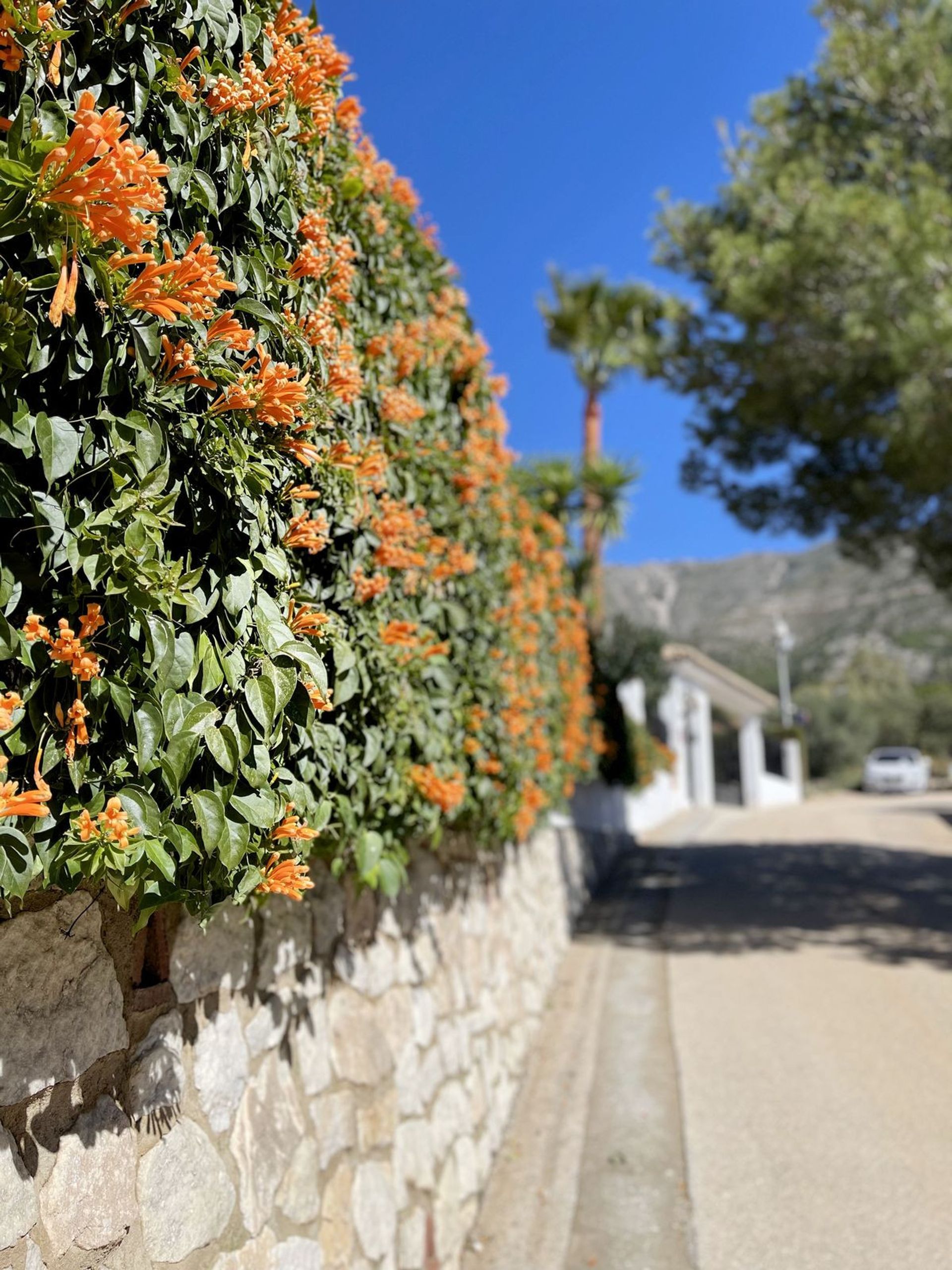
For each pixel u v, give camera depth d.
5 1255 1.41
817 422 9.74
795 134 9.77
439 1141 3.42
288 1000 2.50
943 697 47.16
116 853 1.42
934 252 7.34
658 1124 4.38
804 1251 3.23
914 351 7.43
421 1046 3.44
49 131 1.28
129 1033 1.82
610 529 14.12
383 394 2.94
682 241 10.14
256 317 1.84
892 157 8.46
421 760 3.26
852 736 44.34
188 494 1.62
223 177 1.78
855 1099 4.54
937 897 10.08
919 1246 3.23
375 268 3.06
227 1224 2.04
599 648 13.36
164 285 1.44
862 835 17.42
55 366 1.35
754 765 30.20
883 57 8.61
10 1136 1.47
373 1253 2.73
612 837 13.94
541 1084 4.96
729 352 9.96
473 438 4.30
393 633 2.76
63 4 1.33
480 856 4.86
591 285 18.22
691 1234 3.39
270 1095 2.32
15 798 1.19
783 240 8.48
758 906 9.90
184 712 1.55
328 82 2.49
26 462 1.33
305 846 2.00
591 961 7.62
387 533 2.75
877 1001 6.17
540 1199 3.75
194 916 1.84
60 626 1.31
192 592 1.63
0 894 1.36
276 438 1.87
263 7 1.99
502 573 4.86
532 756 5.54
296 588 2.05
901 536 11.20
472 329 4.46
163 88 1.59
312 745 2.14
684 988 6.72
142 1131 1.81
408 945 3.51
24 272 1.28
